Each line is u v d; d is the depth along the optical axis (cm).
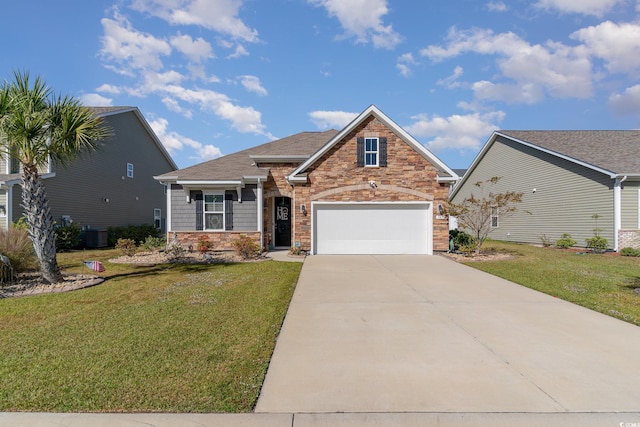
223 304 661
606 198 1547
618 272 1001
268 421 297
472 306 650
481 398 332
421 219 1441
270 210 1656
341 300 693
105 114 2095
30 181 830
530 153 2025
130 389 345
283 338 488
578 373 383
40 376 372
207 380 364
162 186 2861
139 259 1281
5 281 862
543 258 1306
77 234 1705
